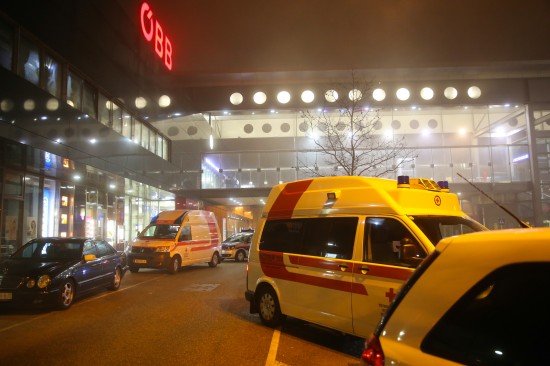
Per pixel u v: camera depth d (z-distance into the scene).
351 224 5.45
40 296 7.63
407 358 1.85
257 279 6.98
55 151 11.93
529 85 22.41
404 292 2.07
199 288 11.07
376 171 22.72
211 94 23.00
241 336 6.17
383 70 20.80
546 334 1.56
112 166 15.34
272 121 26.55
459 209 5.77
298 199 6.56
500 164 24.55
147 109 19.45
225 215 33.81
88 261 9.13
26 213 13.81
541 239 1.67
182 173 24.73
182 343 5.81
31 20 11.92
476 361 1.66
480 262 1.81
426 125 25.48
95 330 6.55
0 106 9.69
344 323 5.19
